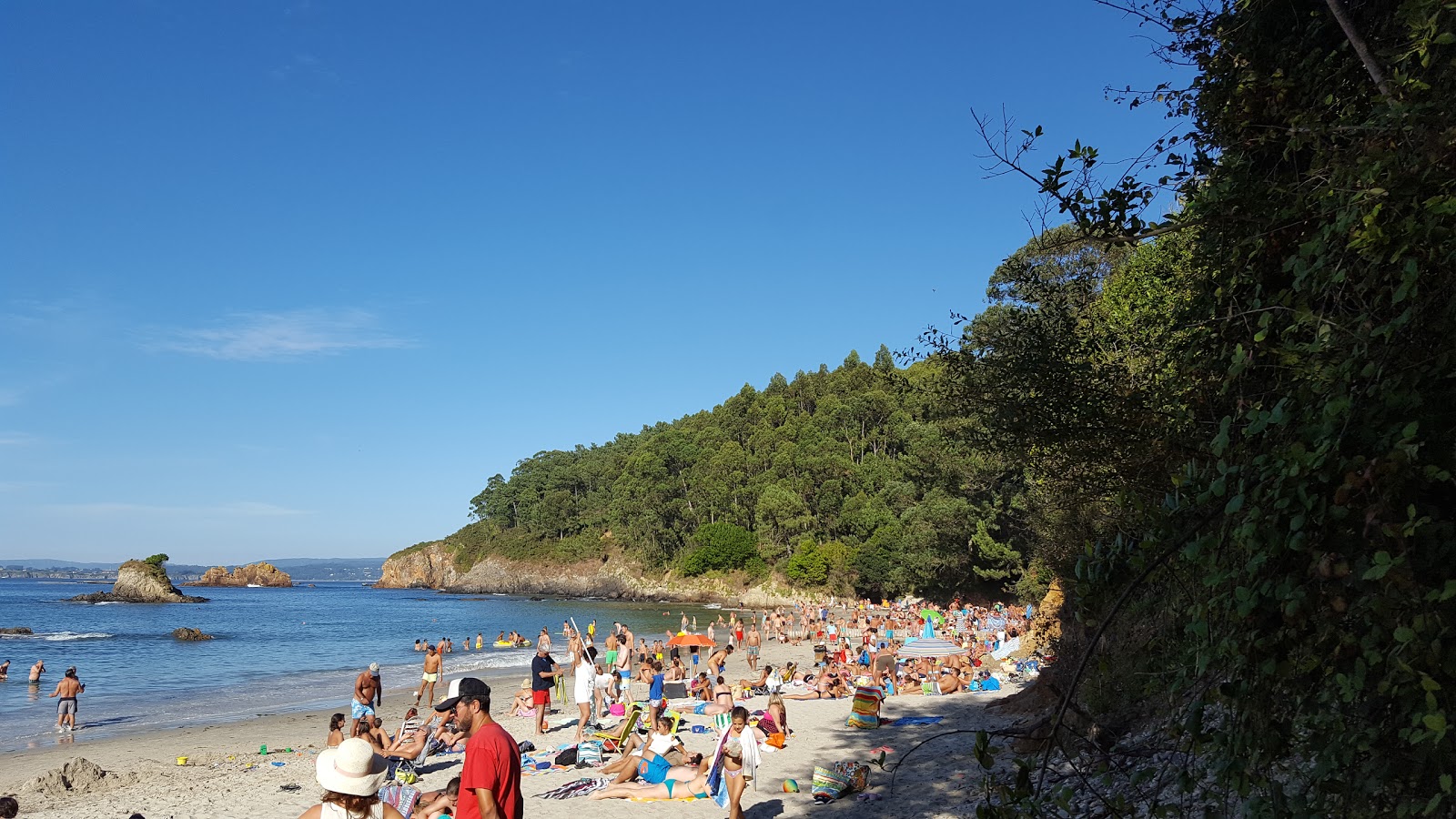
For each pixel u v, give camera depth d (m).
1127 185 5.11
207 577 196.25
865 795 11.52
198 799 13.62
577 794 12.63
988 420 9.83
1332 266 3.68
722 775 11.25
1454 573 2.96
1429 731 2.77
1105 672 4.21
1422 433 3.10
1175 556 4.13
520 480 166.50
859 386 120.38
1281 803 3.50
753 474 113.62
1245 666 3.54
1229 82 5.47
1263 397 4.39
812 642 53.16
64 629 68.25
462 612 92.56
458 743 16.14
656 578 119.56
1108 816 5.29
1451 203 3.05
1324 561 3.08
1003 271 9.98
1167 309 9.12
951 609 59.34
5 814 12.71
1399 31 4.80
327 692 31.00
